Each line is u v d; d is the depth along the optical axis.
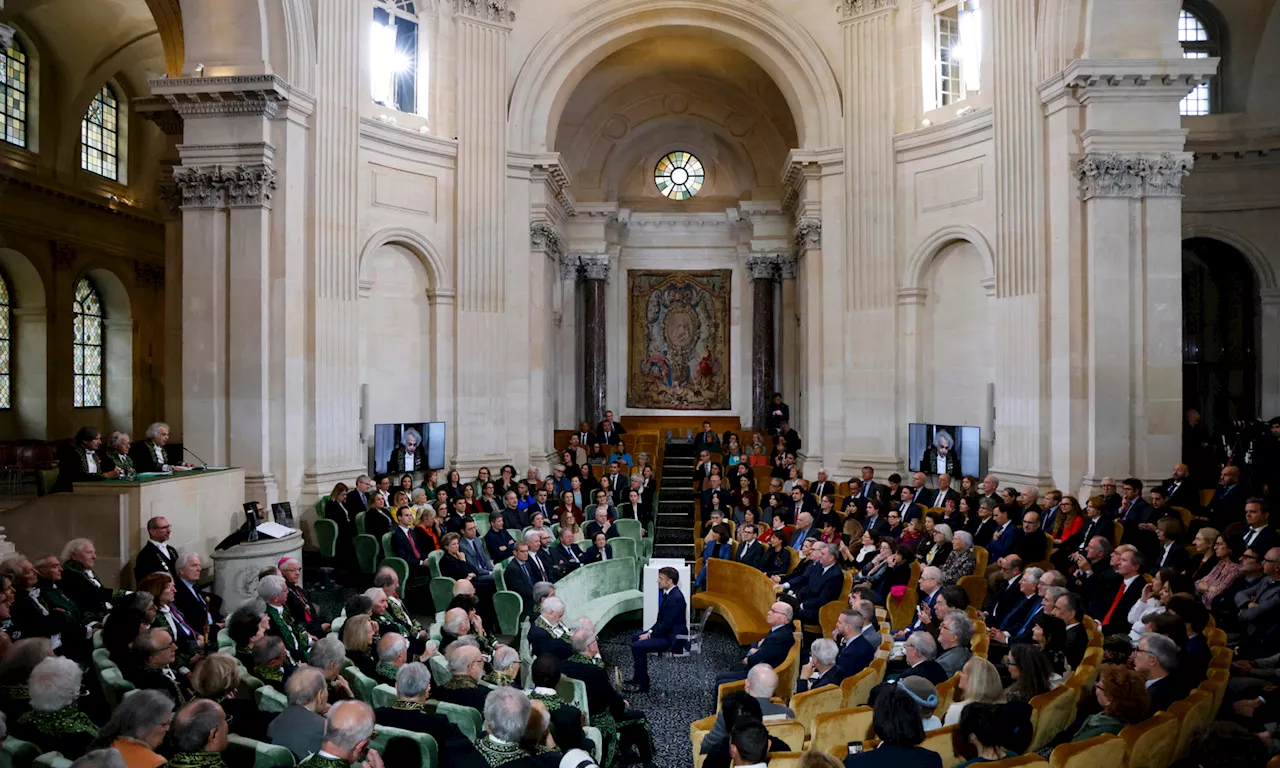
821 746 5.50
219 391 13.30
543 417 18.56
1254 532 8.55
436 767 5.03
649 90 24.09
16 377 20.39
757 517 15.28
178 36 15.83
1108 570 9.06
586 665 7.06
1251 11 16.86
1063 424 13.17
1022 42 13.98
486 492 14.80
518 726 4.84
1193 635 6.59
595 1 18.30
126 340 23.28
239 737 4.68
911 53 16.72
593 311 24.23
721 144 25.28
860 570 11.34
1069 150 13.04
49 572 7.13
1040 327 13.65
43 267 20.28
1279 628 7.14
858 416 17.05
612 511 14.61
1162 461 12.54
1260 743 3.81
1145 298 12.63
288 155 13.55
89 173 21.45
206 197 13.32
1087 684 6.18
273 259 13.49
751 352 24.91
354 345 14.87
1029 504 12.15
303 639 7.57
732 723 5.18
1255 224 17.02
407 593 11.70
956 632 6.73
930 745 4.96
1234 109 17.17
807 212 17.86
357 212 15.08
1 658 5.49
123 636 6.16
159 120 16.08
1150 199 12.62
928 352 16.66
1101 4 12.59
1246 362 17.66
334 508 13.01
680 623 9.54
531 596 10.27
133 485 9.85
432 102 17.03
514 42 18.22
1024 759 4.51
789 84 18.31
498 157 17.48
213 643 7.21
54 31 19.67
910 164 16.67
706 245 25.42
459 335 16.97
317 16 14.17
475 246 17.16
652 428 25.09
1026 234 13.95
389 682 6.30
